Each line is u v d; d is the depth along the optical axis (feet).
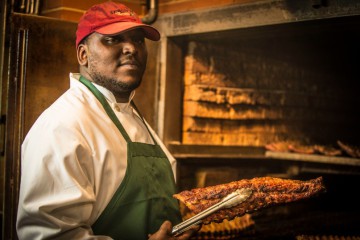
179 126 11.69
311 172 13.10
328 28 9.82
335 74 15.43
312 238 10.39
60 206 6.46
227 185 7.18
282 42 13.66
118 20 7.54
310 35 13.78
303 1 8.97
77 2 10.30
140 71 7.73
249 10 9.77
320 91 14.89
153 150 7.93
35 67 9.25
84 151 6.79
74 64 9.69
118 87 7.57
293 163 13.33
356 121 16.29
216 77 12.12
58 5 10.16
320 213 13.53
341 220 12.71
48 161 6.59
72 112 7.04
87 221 6.77
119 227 6.97
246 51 12.79
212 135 12.20
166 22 11.24
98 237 6.53
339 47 15.23
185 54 11.78
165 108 11.30
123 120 7.75
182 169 11.59
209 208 6.64
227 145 12.36
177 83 11.60
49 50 9.39
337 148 13.71
